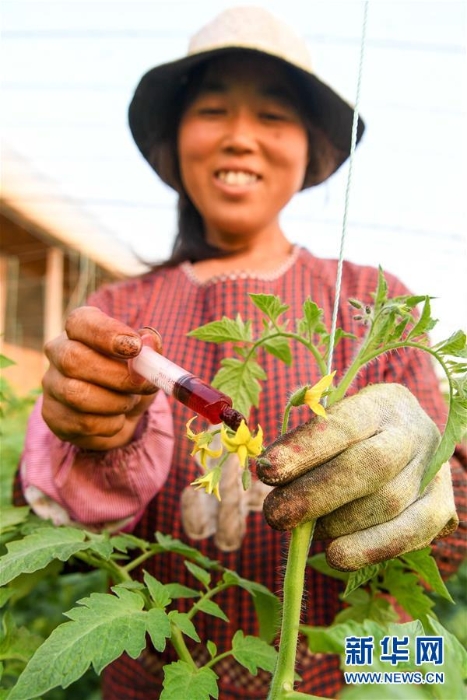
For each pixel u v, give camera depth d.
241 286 2.22
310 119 2.36
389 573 1.42
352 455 1.06
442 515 1.13
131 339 1.28
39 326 18.38
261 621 1.49
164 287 2.41
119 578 1.44
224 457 1.04
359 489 1.05
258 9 2.28
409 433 1.13
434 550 1.79
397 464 1.08
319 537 1.13
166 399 1.90
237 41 2.16
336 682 1.90
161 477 1.74
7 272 14.69
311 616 1.88
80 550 1.35
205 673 1.07
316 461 1.04
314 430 1.06
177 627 1.21
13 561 1.19
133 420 1.61
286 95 2.21
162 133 2.56
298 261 2.37
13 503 1.94
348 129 2.44
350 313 2.11
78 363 1.34
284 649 1.01
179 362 2.14
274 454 1.02
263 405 2.01
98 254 13.26
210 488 1.01
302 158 2.31
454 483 1.79
